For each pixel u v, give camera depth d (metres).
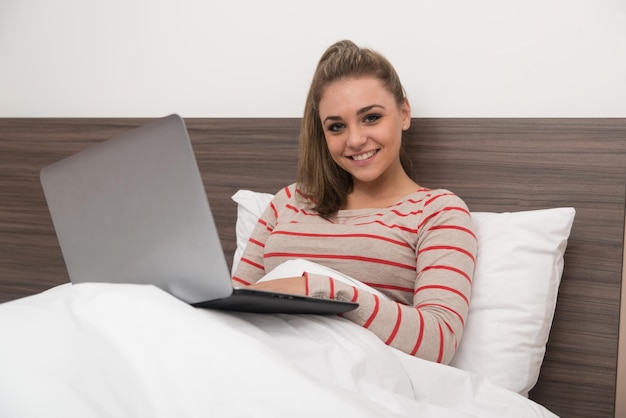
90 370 0.89
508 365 1.50
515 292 1.53
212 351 0.92
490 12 1.78
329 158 1.73
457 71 1.82
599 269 1.63
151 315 0.95
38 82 2.46
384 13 1.90
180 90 2.23
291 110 2.06
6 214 2.48
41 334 0.93
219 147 2.12
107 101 2.35
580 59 1.69
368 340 1.20
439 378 1.28
